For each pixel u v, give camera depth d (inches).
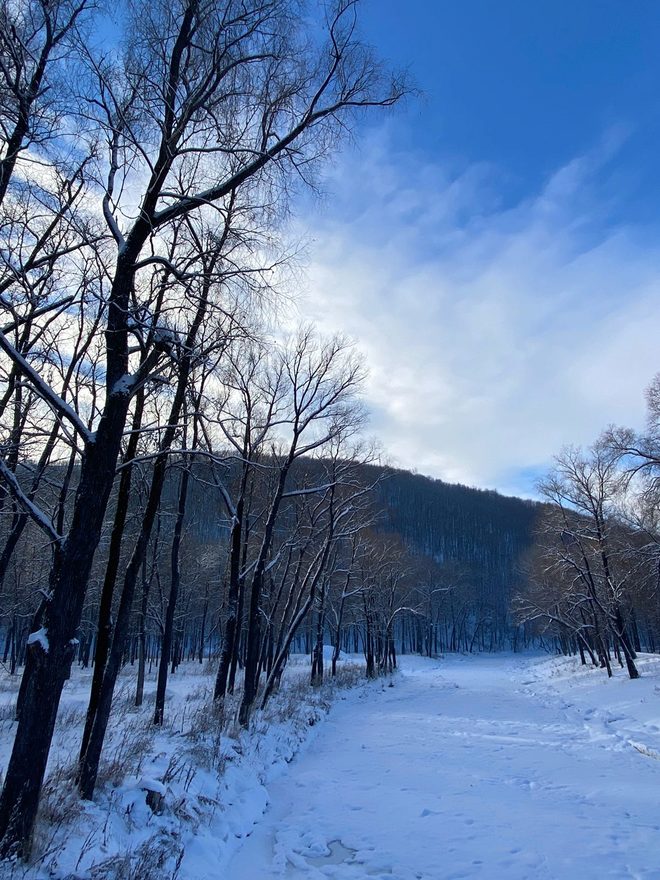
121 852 231.0
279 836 314.0
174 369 321.1
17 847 192.7
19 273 277.4
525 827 315.0
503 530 5147.6
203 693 846.5
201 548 1373.0
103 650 328.2
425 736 647.1
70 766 302.7
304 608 835.4
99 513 235.3
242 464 650.2
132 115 283.4
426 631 3223.4
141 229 263.0
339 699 1008.9
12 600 1032.2
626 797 376.8
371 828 322.0
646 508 1029.2
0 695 861.2
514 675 1867.6
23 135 280.2
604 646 1396.4
